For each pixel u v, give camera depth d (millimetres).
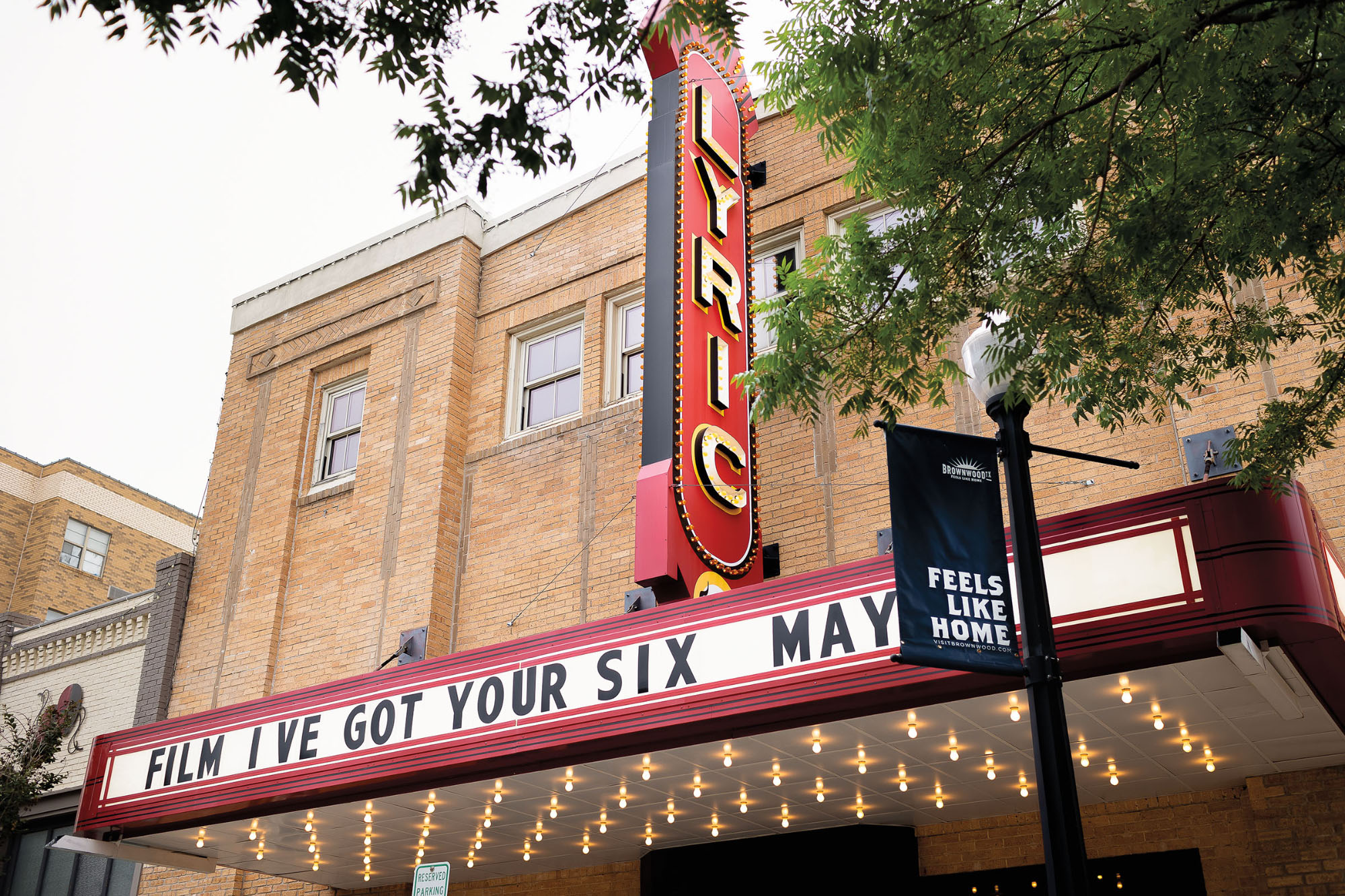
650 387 11836
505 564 15156
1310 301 10492
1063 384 7648
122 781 12219
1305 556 7098
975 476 7008
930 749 9430
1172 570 7312
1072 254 7664
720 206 13250
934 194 7438
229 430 19172
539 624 14430
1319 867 9367
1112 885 10539
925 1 6535
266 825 12016
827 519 12719
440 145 6059
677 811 11297
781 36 7695
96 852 12336
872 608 8344
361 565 16250
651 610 9469
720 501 11617
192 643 17641
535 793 10781
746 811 11289
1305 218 6648
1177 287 7402
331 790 10961
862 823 11625
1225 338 7773
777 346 7789
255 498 18109
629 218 16281
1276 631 7043
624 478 14484
